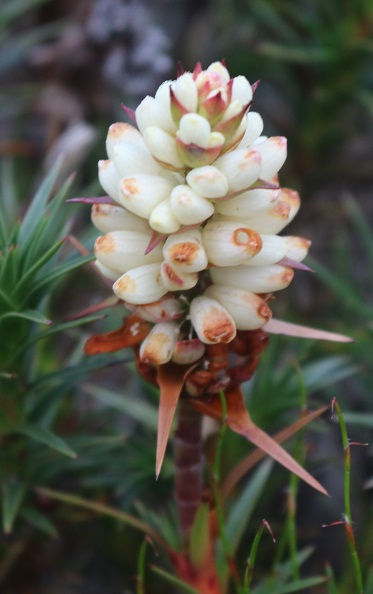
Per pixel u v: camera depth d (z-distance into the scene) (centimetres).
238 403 25
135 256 24
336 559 34
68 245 33
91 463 30
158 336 24
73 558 32
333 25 36
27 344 27
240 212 24
